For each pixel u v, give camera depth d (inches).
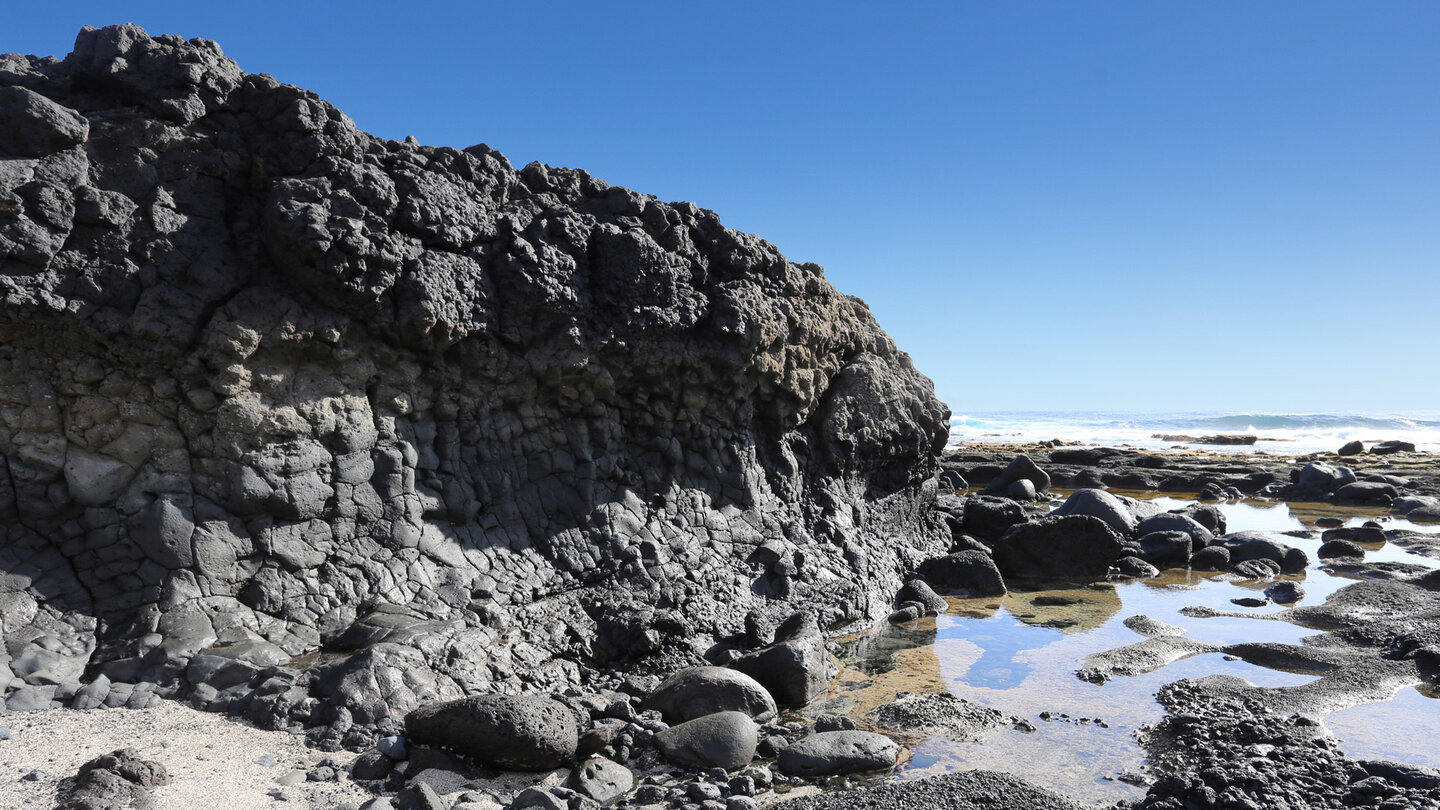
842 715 315.6
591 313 382.0
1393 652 385.4
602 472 398.9
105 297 283.3
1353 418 2950.3
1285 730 292.0
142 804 197.6
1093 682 357.4
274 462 306.0
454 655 295.3
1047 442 1952.5
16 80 303.4
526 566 362.0
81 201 286.2
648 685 327.0
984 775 244.5
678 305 403.2
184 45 321.7
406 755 246.4
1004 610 482.9
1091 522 568.4
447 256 342.3
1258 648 394.9
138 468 291.6
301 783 225.6
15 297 267.6
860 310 566.9
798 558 444.1
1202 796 234.2
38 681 254.4
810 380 481.1
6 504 279.0
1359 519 857.5
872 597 465.7
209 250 304.7
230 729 248.5
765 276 452.4
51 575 279.9
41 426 281.3
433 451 354.3
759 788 255.3
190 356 292.5
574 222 382.0
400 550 334.0
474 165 362.9
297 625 302.4
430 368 349.1
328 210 309.1
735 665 342.3
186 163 309.1
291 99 322.0
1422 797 228.8
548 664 324.2
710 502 431.8
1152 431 2721.5
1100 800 248.7
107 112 306.0
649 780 253.8
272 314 305.4
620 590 373.4
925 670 373.4
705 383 424.5
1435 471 1226.6
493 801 231.9
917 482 572.1
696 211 434.9
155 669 265.9
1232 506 975.0
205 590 290.8
